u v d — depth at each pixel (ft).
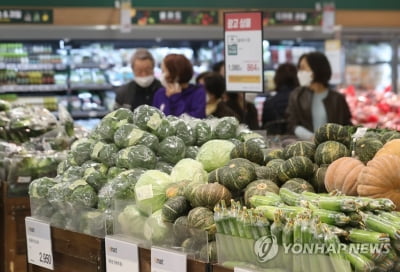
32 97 30.96
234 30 13.66
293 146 9.06
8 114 15.24
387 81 34.06
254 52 13.38
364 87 33.78
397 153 7.99
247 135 10.71
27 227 10.25
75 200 9.49
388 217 6.54
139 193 8.63
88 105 31.37
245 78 13.60
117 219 8.81
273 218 6.83
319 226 6.39
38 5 30.22
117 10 30.81
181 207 8.13
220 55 32.24
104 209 9.20
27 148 14.52
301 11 33.17
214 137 10.58
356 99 27.35
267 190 7.89
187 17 31.48
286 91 23.50
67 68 31.17
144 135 10.01
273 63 32.94
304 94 19.92
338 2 34.78
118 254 8.55
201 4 32.96
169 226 7.95
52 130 15.02
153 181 8.70
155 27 30.50
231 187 8.22
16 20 29.35
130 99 22.27
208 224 7.64
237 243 7.07
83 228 9.28
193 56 32.76
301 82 20.12
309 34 32.48
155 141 10.02
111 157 10.02
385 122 25.76
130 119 10.61
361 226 6.55
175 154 9.89
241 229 7.00
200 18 31.68
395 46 33.73
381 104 26.68
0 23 29.17
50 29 29.17
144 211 8.55
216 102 20.18
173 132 10.32
